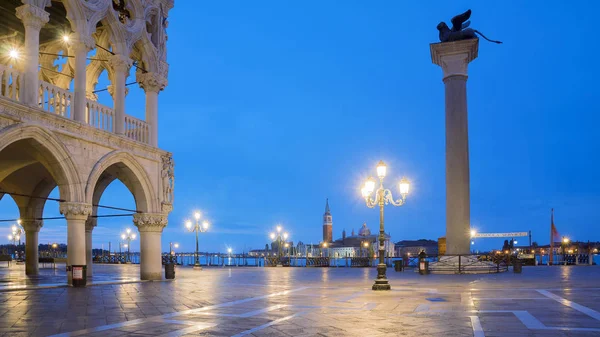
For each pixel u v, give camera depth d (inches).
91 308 541.3
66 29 1056.2
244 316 483.2
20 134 730.8
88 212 848.9
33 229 1162.6
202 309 538.9
